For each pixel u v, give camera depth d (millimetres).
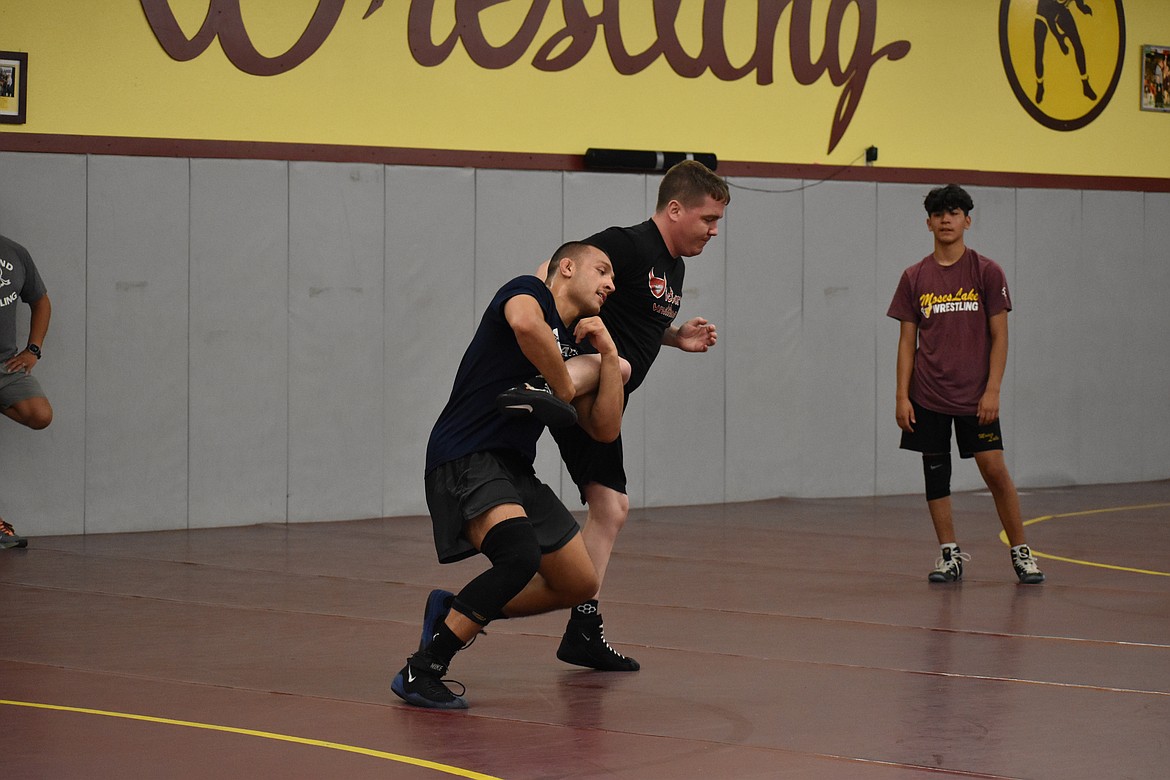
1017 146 15633
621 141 13719
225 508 12211
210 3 12055
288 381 12414
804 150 14555
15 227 11430
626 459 13758
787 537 11531
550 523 5852
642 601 8375
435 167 12938
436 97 12938
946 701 5844
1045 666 6559
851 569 9750
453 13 12961
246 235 12227
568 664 6574
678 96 13961
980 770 4805
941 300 9328
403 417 12875
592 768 4789
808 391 14609
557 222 13453
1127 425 16344
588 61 13555
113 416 11781
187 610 7977
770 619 7789
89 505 11711
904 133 15031
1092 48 16000
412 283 12859
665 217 6504
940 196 9414
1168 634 7371
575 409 5664
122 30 11758
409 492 12930
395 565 9859
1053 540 11328
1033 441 15820
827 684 6160
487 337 5773
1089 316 16078
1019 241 15656
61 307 11578
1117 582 9164
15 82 11414
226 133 12156
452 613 5648
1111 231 16172
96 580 9109
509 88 13234
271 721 5410
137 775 4645
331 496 12609
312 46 12430
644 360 6602
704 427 14102
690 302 14023
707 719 5512
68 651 6785
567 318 6051
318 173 12484
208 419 12125
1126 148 16250
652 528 12141
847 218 14758
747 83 14258
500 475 5695
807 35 14508
